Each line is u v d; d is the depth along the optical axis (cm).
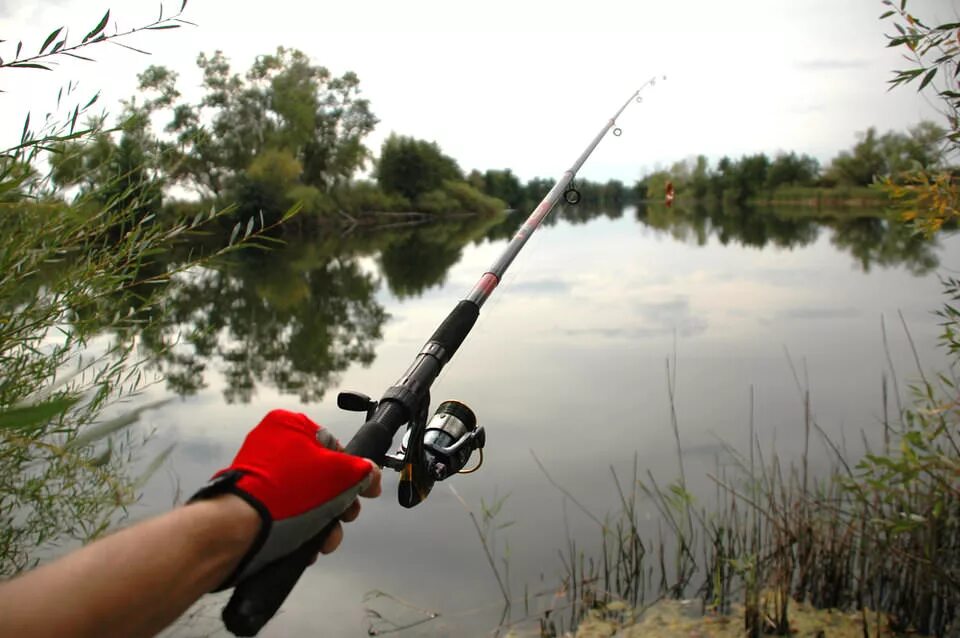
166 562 61
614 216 6156
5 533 251
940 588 349
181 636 336
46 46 138
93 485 258
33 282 229
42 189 205
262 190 3247
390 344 1093
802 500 409
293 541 73
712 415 659
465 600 387
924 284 1398
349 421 703
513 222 5066
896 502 362
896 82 307
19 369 207
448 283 1784
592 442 606
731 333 1015
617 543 443
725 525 437
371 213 4747
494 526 464
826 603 383
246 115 3831
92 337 246
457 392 763
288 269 2175
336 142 4494
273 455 74
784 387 738
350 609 383
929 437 320
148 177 250
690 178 8538
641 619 374
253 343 1095
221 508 68
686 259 2069
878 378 746
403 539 457
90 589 56
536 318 1188
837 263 1831
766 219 4447
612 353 933
